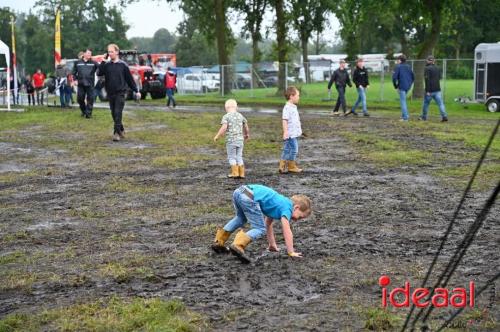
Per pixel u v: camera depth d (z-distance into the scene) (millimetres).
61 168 12781
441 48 54594
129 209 9172
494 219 8281
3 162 13664
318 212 8766
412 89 33375
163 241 7500
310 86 39625
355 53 66688
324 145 15328
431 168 12109
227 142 11445
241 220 6883
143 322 5078
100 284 6039
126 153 14438
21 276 6281
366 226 8016
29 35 111125
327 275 6176
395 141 15695
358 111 27078
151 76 37094
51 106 28859
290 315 5219
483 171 11664
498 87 25812
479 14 68625
